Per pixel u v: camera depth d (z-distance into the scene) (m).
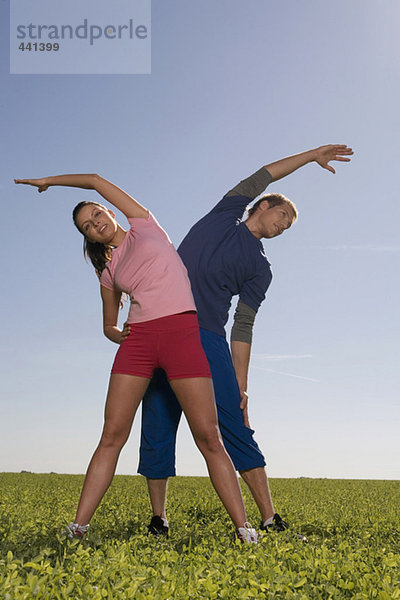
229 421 4.42
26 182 4.11
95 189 4.12
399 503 8.31
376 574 2.76
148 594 2.32
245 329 4.70
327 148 4.93
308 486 11.84
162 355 3.84
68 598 2.26
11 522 3.56
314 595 2.58
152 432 4.54
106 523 4.80
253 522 5.27
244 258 4.56
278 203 4.83
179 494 8.09
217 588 2.42
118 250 4.10
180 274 3.96
